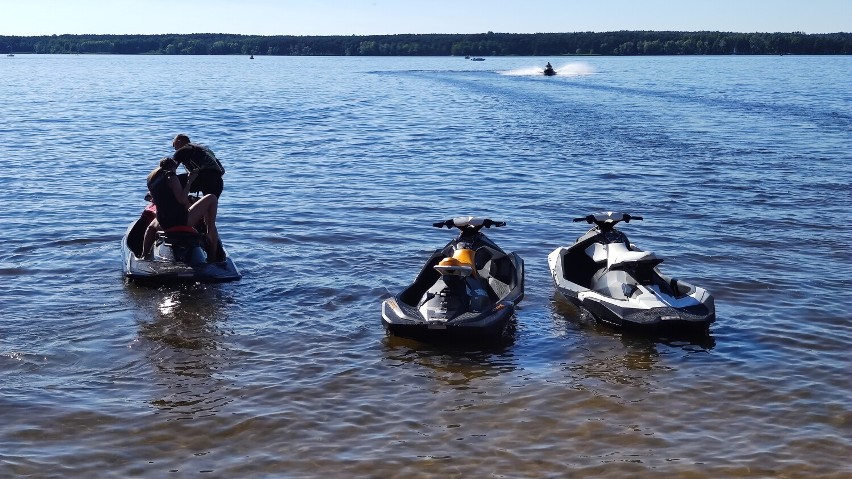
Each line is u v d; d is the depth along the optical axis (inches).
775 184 939.3
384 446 343.0
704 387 400.8
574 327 486.0
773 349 448.1
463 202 847.7
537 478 318.7
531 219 767.7
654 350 448.8
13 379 402.3
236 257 624.4
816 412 373.4
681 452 338.0
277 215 776.9
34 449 337.1
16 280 558.6
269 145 1328.7
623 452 338.0
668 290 488.7
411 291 498.3
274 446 343.0
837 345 452.8
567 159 1146.0
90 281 558.3
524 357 439.8
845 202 837.2
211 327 476.4
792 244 668.7
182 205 564.7
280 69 5994.1
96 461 329.4
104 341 452.1
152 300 520.4
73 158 1147.9
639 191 903.1
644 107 2049.7
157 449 340.2
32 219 744.3
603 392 395.5
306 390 395.2
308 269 595.5
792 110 1925.4
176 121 1747.0
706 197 866.1
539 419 367.2
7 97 2539.4
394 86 3304.6
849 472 322.0
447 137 1423.5
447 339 453.7
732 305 521.0
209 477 319.6
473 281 492.7
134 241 617.3
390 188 928.3
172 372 413.7
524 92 2721.5
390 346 452.1
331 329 476.7
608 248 526.0
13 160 1115.9
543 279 579.5
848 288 552.4
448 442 346.3
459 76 4151.1
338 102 2372.0
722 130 1498.5
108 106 2177.7
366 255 634.8
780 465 327.6
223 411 372.8
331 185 946.1
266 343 453.4
